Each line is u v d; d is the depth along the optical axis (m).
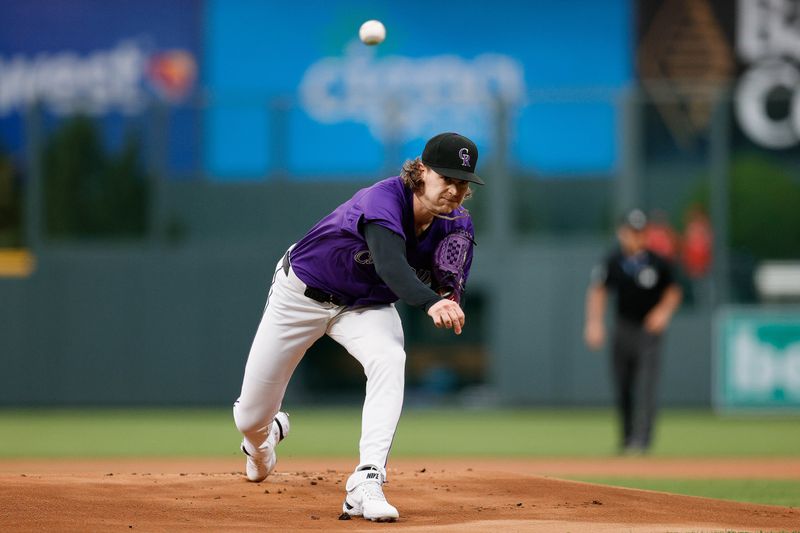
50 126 65.88
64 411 65.19
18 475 20.89
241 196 64.94
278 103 64.50
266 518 17.73
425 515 18.25
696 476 30.27
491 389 64.19
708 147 62.47
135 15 69.62
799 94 62.28
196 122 65.06
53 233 65.94
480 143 63.75
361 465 17.62
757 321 61.72
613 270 38.91
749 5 65.12
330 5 68.62
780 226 61.94
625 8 66.25
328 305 18.08
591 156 63.06
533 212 63.59
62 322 65.75
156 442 44.16
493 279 63.94
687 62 65.56
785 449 41.59
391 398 17.86
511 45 67.38
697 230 62.28
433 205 17.44
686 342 62.25
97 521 17.14
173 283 65.25
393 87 68.31
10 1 69.81
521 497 20.05
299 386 65.50
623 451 39.62
